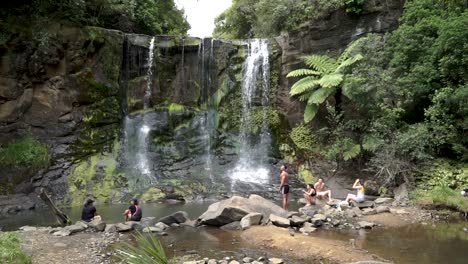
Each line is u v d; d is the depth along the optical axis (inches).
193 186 692.1
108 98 778.8
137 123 810.2
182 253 339.6
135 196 647.8
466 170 569.3
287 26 899.4
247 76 887.7
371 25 790.5
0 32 676.7
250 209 458.6
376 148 642.2
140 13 925.2
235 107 868.0
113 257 323.3
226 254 336.8
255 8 1146.7
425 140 595.5
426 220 462.3
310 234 400.2
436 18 670.5
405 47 672.4
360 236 393.4
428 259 318.0
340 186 684.7
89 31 756.6
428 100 669.9
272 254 336.2
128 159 757.9
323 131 785.6
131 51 836.6
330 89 756.6
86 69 751.7
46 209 582.6
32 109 713.0
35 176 644.1
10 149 658.2
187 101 866.8
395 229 422.6
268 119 860.6
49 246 349.1
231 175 759.1
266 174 763.4
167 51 867.4
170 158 783.7
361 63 717.3
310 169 749.3
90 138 738.2
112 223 477.1
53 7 738.2
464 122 592.4
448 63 610.2
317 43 844.0
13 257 276.4
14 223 489.4
